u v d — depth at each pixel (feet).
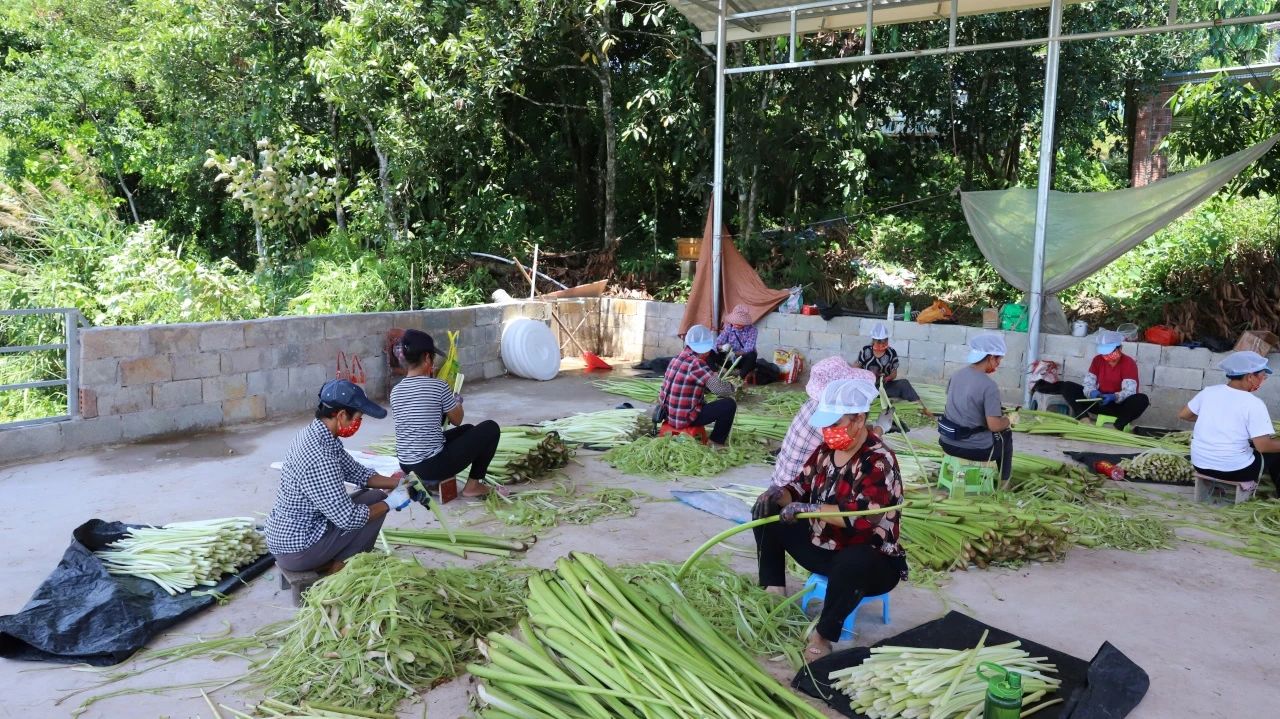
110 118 59.82
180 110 53.31
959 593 15.20
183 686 11.57
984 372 19.79
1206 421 20.57
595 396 33.76
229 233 62.34
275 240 58.03
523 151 56.34
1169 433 28.25
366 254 47.39
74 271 43.21
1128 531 18.16
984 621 14.06
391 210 49.14
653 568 14.38
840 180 48.49
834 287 43.52
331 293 44.06
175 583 14.26
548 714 10.15
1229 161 30.58
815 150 46.52
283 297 48.08
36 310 22.77
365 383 31.71
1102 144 64.80
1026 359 32.73
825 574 12.89
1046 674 11.98
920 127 55.93
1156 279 39.60
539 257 50.42
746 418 27.81
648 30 48.93
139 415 24.91
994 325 34.45
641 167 52.11
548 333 38.60
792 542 13.32
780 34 38.81
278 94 47.96
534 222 55.57
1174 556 17.35
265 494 20.18
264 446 24.73
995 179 55.31
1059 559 16.97
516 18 44.62
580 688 10.05
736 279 40.22
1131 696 11.47
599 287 44.96
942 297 43.91
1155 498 21.35
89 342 23.61
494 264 50.21
